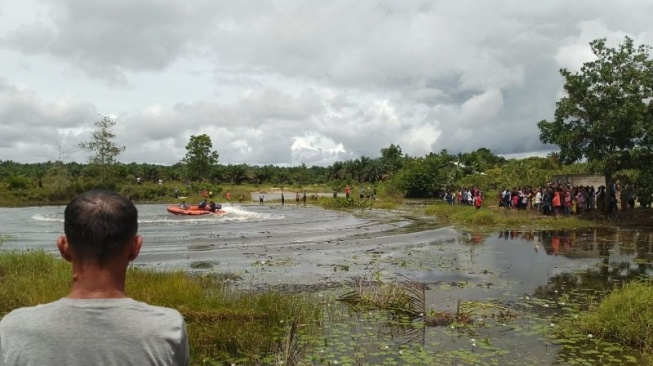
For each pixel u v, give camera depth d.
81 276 2.03
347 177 98.50
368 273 14.34
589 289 12.33
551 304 10.89
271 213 40.06
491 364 7.41
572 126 27.84
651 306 8.83
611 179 27.80
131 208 2.15
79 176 67.25
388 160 95.31
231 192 66.19
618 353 7.87
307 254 17.92
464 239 21.80
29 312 1.92
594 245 19.48
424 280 13.45
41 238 23.36
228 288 11.84
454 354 7.77
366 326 9.20
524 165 53.34
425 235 23.38
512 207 34.41
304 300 10.38
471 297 11.53
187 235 24.11
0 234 25.11
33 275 11.30
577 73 27.08
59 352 1.82
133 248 2.16
